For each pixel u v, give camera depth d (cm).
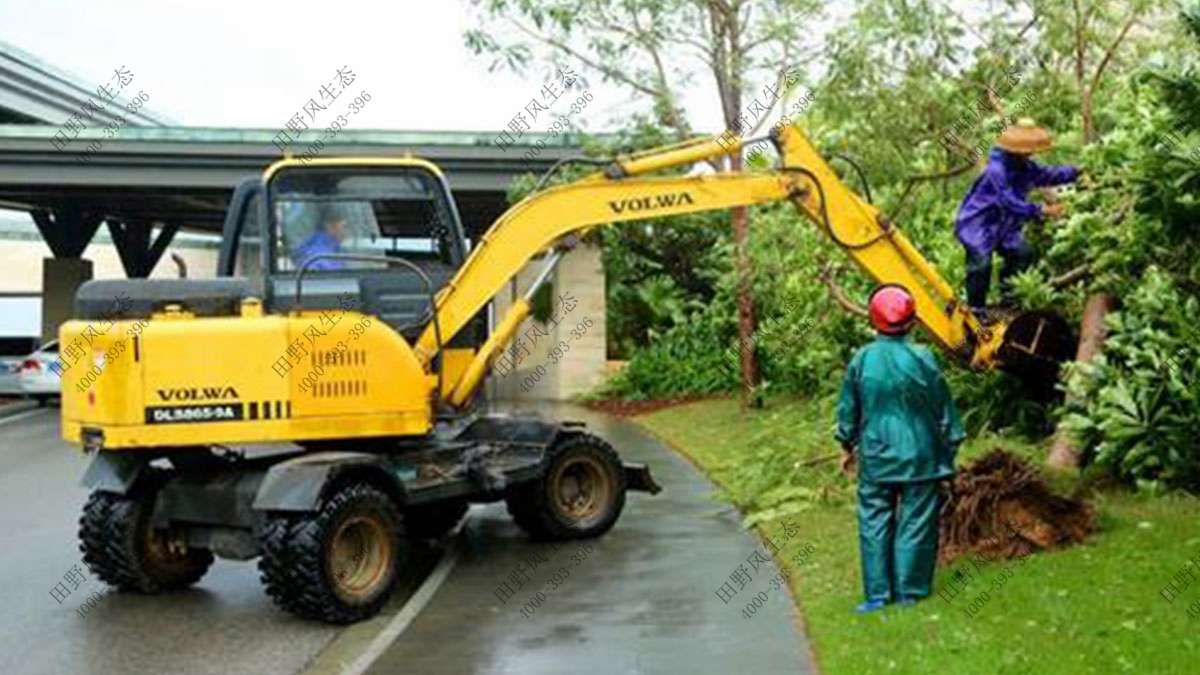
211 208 3238
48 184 2517
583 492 1122
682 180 1072
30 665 817
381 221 1078
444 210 1090
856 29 1484
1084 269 1057
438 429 1072
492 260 1057
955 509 857
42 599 998
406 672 734
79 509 1405
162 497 991
